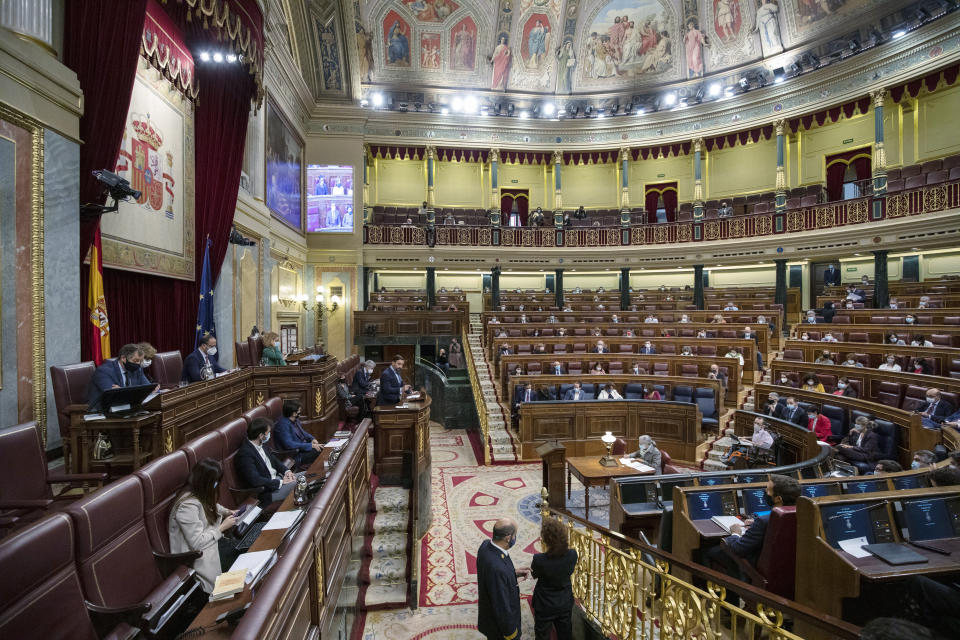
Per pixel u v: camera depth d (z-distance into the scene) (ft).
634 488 20.51
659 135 70.13
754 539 13.25
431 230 67.41
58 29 17.10
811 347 40.45
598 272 79.10
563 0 68.13
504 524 12.44
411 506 19.53
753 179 71.92
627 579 13.00
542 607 12.71
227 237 31.35
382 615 16.60
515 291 75.82
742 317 53.11
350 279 61.16
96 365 18.24
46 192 15.47
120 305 22.06
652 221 78.38
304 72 56.85
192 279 27.73
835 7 56.85
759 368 42.57
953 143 55.42
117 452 14.80
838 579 11.11
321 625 10.00
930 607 10.30
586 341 47.14
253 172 39.91
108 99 18.03
